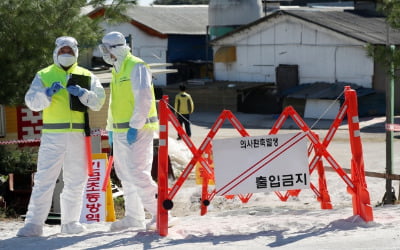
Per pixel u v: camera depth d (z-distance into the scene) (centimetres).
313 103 4103
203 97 4691
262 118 4172
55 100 1082
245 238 994
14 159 1930
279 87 4562
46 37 1830
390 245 905
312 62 4419
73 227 1121
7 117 2116
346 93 1088
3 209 1608
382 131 3428
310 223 1081
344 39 4231
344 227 1038
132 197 1124
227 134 3497
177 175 2198
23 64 1833
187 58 5603
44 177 1088
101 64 2922
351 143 1088
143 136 1071
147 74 1058
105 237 1044
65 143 1088
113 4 2045
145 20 5541
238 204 1748
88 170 1116
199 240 996
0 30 1822
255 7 5166
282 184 1058
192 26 5706
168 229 1069
